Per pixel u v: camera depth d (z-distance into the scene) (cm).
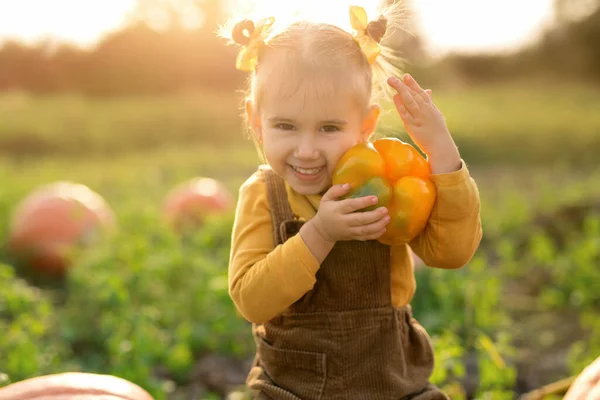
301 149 239
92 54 3428
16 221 806
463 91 3503
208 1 3469
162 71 3447
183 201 908
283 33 249
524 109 2706
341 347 256
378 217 230
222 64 3475
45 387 263
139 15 3462
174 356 489
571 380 378
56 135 2216
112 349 489
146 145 2253
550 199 1005
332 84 238
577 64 4597
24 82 3366
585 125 2208
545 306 653
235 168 1680
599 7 4566
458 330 554
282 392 259
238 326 546
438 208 243
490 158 1825
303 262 237
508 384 418
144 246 704
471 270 619
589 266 672
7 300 564
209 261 681
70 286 716
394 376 259
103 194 1291
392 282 268
